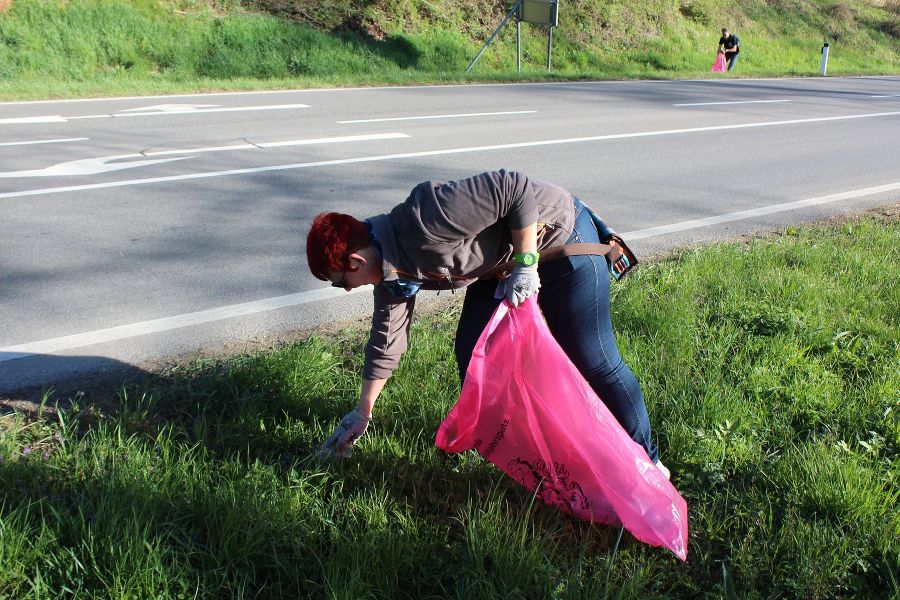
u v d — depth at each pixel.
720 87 17.27
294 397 3.12
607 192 7.11
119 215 5.75
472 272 2.40
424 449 2.89
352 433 2.76
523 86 15.14
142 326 3.96
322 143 8.48
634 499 2.42
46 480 2.52
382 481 2.66
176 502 2.44
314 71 14.80
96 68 13.23
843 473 2.69
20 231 5.32
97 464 2.58
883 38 29.67
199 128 9.05
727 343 3.75
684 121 11.48
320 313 4.23
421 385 3.22
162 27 14.30
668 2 23.30
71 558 2.18
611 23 21.25
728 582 2.29
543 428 2.48
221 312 4.18
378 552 2.31
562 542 2.52
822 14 29.30
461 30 18.44
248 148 8.08
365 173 7.22
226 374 3.27
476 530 2.40
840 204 7.02
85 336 3.81
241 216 5.82
